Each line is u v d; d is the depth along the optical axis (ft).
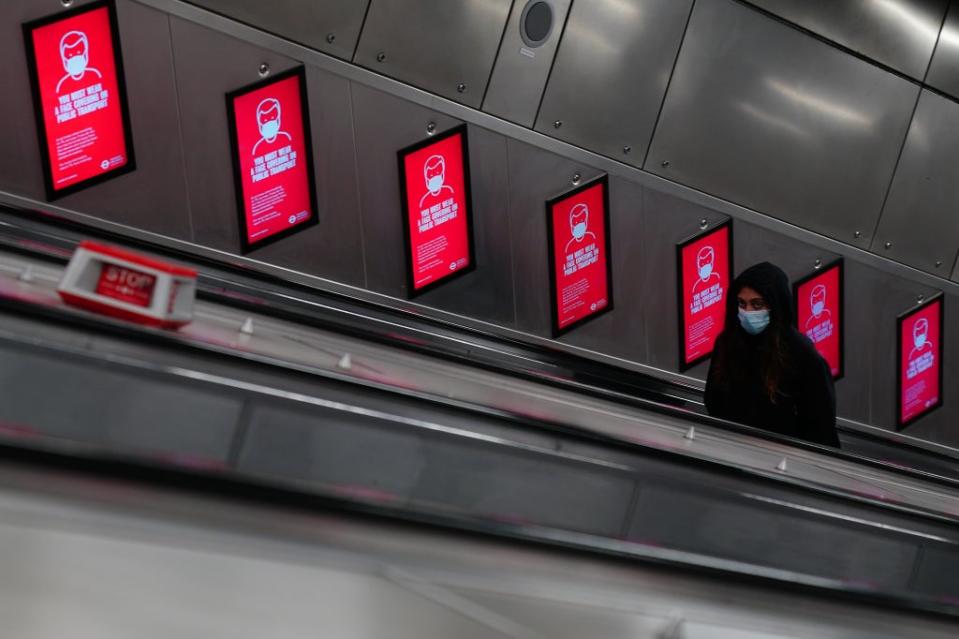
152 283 8.70
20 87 17.95
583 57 24.13
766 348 16.31
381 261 22.21
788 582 7.90
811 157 28.19
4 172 17.98
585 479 9.87
